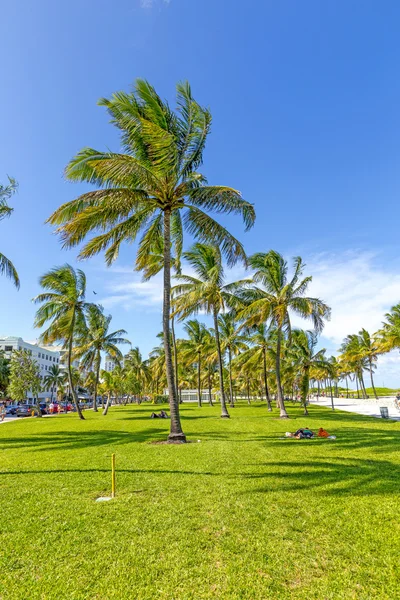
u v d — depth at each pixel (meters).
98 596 3.40
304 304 21.98
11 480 7.53
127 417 27.88
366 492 6.28
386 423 19.44
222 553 4.14
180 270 17.20
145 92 11.57
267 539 4.49
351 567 3.82
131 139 12.27
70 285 28.62
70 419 27.95
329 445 11.58
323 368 29.41
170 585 3.54
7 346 68.44
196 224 12.95
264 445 11.67
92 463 9.10
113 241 13.08
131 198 11.67
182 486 6.79
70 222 10.96
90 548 4.32
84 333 33.94
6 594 3.43
